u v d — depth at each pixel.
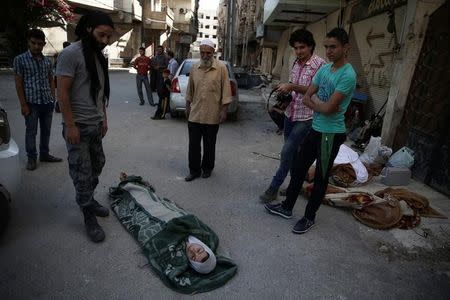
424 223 4.04
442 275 3.14
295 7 10.96
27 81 4.64
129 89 15.06
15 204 3.88
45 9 15.78
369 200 4.15
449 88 4.93
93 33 2.93
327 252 3.37
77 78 2.95
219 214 3.99
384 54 7.67
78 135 3.01
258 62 34.81
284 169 4.15
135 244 3.25
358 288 2.89
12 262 2.91
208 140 4.90
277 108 4.46
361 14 8.99
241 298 2.68
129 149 6.25
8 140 3.27
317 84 3.44
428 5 5.62
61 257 3.02
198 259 2.76
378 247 3.52
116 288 2.70
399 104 6.05
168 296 2.65
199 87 4.64
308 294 2.78
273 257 3.22
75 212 3.79
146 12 31.33
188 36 43.91
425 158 5.33
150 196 3.79
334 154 3.40
